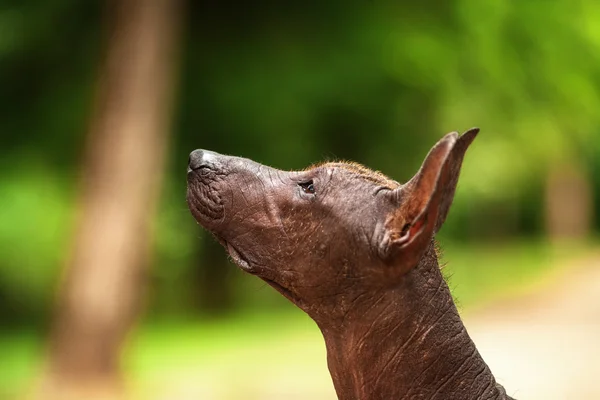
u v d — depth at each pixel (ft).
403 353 15.44
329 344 16.22
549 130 78.95
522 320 69.36
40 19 61.00
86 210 48.44
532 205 187.83
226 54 64.59
